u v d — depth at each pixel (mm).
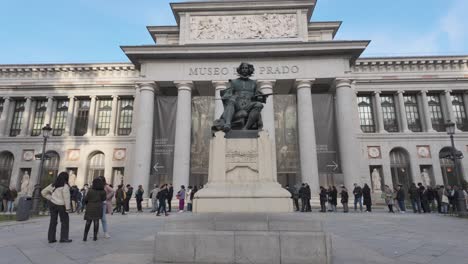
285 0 33156
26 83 39031
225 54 31328
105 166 36094
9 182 37281
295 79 31141
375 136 35969
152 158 31234
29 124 38844
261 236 5785
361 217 17562
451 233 10727
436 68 37688
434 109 37906
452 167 35500
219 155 6992
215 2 33312
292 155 30438
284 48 30906
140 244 8289
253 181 6824
